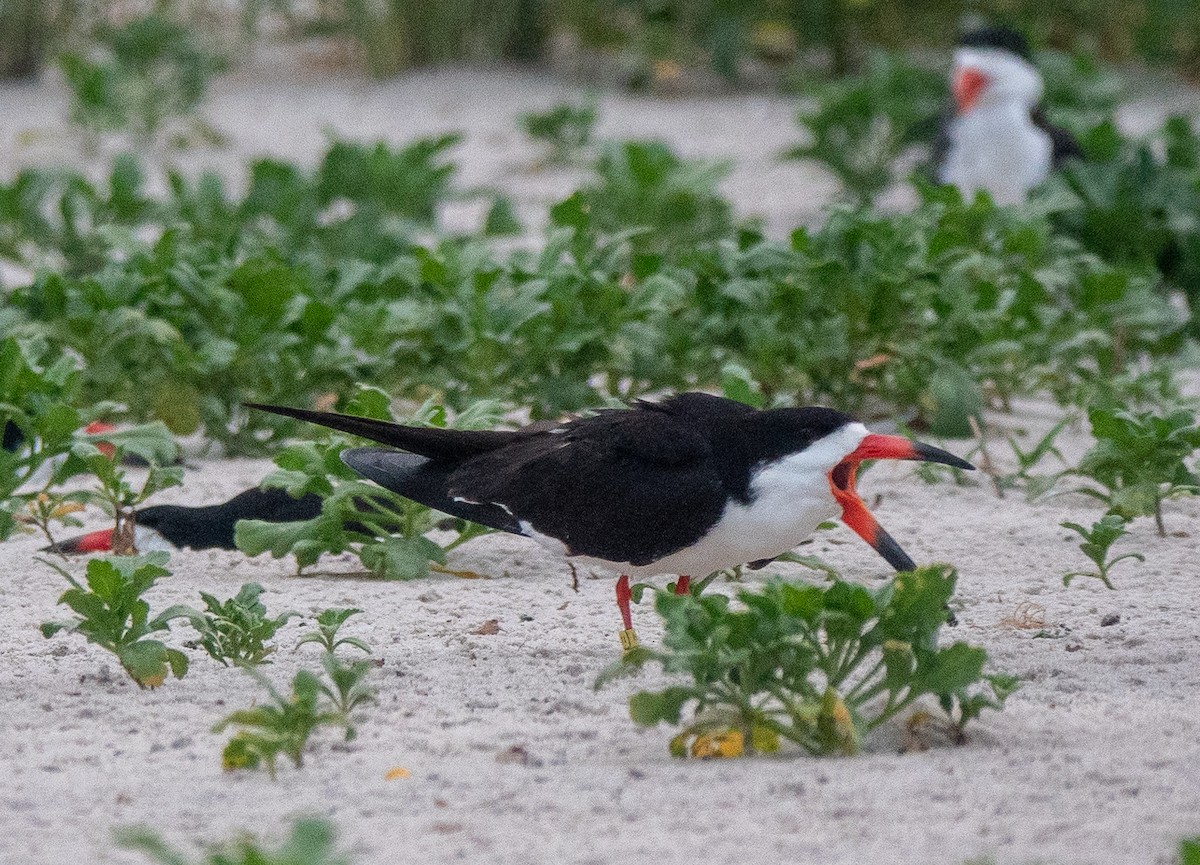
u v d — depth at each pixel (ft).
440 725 24.23
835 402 43.27
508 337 40.88
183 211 57.98
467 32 100.78
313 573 32.89
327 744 23.39
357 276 44.29
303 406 41.75
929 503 37.22
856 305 42.04
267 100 94.58
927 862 19.13
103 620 25.81
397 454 28.43
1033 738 23.32
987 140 65.10
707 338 42.86
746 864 19.12
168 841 19.85
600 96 94.79
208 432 41.73
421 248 43.21
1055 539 34.40
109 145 86.12
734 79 94.79
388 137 86.28
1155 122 86.02
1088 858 19.20
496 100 93.66
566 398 41.19
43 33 99.40
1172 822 20.24
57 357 41.98
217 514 34.14
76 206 61.57
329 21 102.53
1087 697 25.14
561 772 22.15
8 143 85.92
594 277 41.86
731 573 32.24
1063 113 72.95
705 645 22.17
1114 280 45.57
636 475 26.40
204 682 26.22
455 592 31.30
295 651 27.68
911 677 22.65
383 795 21.33
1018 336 44.29
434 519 32.32
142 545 34.19
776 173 79.56
